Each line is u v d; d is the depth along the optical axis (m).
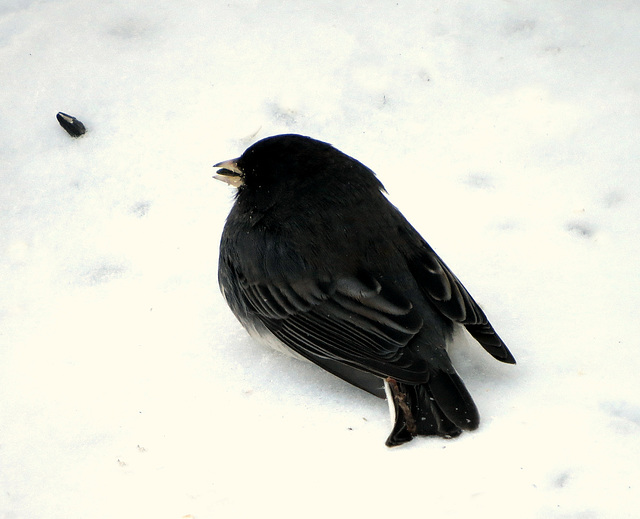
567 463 5.29
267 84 8.38
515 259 6.95
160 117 8.12
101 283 6.92
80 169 7.75
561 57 8.59
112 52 8.62
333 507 5.14
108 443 5.65
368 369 5.61
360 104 8.26
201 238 7.28
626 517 4.98
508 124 8.09
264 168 6.02
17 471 5.51
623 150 7.77
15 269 7.02
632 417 5.62
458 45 8.70
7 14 8.98
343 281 5.72
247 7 9.03
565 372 5.95
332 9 9.01
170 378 6.12
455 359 6.12
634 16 8.92
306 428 5.67
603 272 6.76
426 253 5.93
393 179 7.70
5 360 6.29
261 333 6.21
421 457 5.39
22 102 8.21
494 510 5.05
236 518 5.12
